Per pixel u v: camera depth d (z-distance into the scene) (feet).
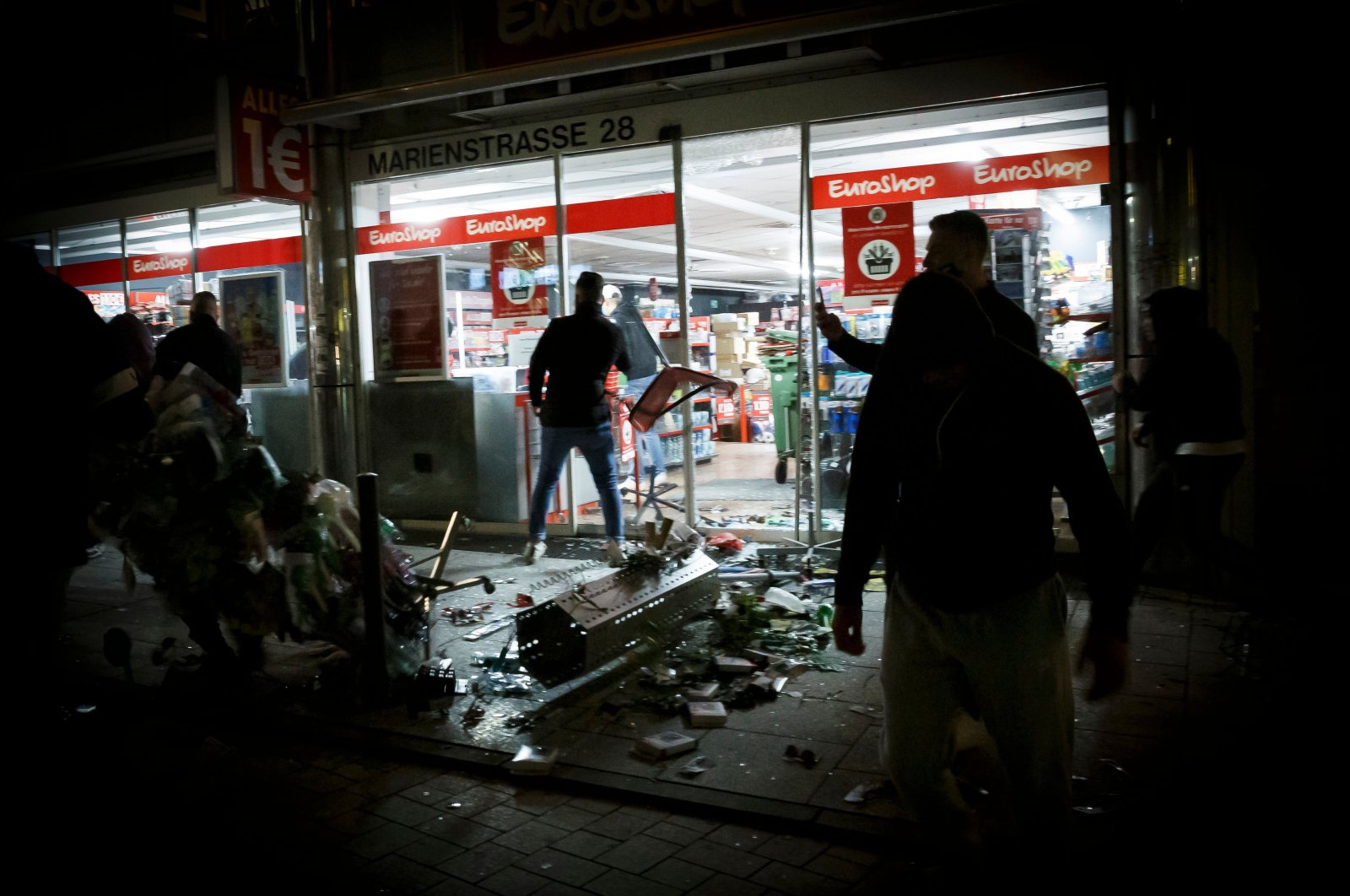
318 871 9.97
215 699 14.80
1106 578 7.14
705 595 17.56
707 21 21.86
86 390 9.90
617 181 26.68
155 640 18.13
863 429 7.93
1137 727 12.46
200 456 13.93
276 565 14.06
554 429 22.44
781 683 14.58
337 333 28.09
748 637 16.62
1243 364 17.87
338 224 27.94
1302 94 17.22
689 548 17.61
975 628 7.32
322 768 12.59
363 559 14.11
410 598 15.37
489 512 27.37
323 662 15.65
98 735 13.23
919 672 7.70
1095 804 10.49
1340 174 17.08
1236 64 17.60
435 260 27.45
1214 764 11.30
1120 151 19.72
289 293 31.14
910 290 7.58
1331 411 17.38
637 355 25.00
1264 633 15.83
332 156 27.61
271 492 14.08
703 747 12.63
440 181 27.86
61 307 9.70
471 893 9.50
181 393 14.28
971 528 7.31
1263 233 17.62
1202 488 15.72
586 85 23.98
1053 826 7.38
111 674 16.14
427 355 27.89
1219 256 17.94
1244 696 13.35
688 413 25.17
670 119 24.02
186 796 11.66
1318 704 12.84
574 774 11.92
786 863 9.83
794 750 12.19
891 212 22.18
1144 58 19.02
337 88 27.04
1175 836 9.73
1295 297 17.44
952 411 7.27
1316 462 17.53
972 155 22.35
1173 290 15.94
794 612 17.79
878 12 19.43
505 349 31.24
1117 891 8.86
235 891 9.61
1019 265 21.24
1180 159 18.53
